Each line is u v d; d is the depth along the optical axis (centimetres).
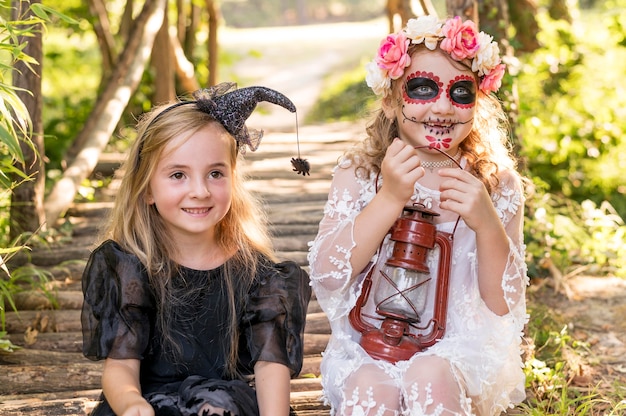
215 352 273
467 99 281
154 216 278
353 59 1920
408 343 271
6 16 526
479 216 268
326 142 898
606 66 815
